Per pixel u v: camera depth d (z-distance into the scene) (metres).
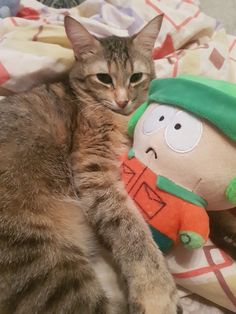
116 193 0.24
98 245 0.25
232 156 0.21
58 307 0.20
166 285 0.21
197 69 0.32
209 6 0.41
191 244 0.21
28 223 0.22
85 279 0.21
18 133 0.24
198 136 0.21
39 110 0.26
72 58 0.30
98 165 0.25
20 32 0.30
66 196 0.24
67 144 0.26
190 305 0.24
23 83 0.29
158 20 0.29
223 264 0.23
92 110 0.28
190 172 0.21
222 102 0.20
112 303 0.21
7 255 0.21
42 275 0.20
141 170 0.23
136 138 0.24
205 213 0.22
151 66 0.30
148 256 0.22
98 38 0.30
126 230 0.23
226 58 0.33
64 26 0.30
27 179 0.23
